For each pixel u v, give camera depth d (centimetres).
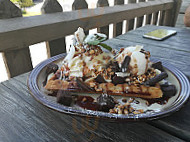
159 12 100
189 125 20
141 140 18
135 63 26
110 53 29
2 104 23
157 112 18
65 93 22
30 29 41
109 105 21
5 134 19
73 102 23
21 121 20
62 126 20
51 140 18
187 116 21
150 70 27
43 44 81
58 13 50
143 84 25
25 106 23
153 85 25
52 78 26
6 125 20
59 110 18
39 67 28
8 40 38
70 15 51
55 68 28
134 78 26
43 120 21
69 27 50
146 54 27
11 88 27
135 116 17
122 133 19
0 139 18
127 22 80
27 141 18
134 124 20
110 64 27
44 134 19
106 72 26
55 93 24
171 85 24
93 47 27
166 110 18
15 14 42
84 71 26
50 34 46
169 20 111
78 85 25
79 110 18
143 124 20
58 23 47
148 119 17
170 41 52
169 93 23
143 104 23
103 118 17
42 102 19
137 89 24
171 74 27
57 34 48
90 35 26
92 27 58
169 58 40
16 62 44
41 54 71
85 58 27
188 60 39
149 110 22
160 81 26
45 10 48
